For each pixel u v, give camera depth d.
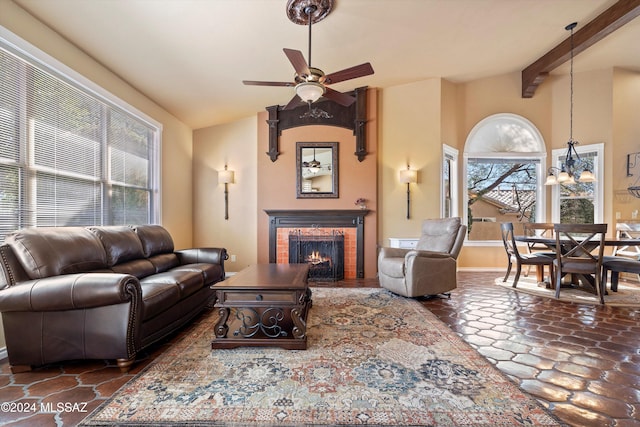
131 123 3.76
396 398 1.62
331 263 5.09
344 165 5.16
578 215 5.43
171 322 2.48
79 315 1.95
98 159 3.20
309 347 2.27
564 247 4.00
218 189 5.39
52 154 2.64
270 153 5.18
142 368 1.98
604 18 3.73
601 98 5.25
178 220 4.92
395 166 5.24
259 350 2.22
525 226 4.84
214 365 1.99
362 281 4.79
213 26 2.88
